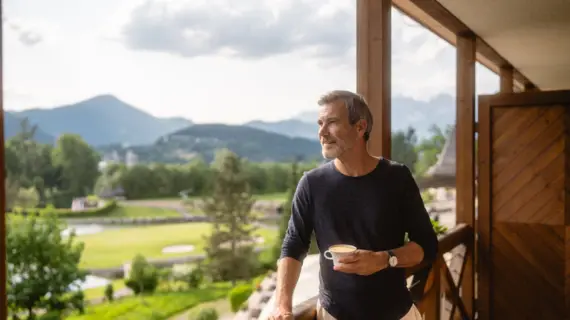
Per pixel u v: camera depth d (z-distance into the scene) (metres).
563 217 3.98
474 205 4.11
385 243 1.57
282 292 1.56
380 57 2.57
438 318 3.17
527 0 3.23
